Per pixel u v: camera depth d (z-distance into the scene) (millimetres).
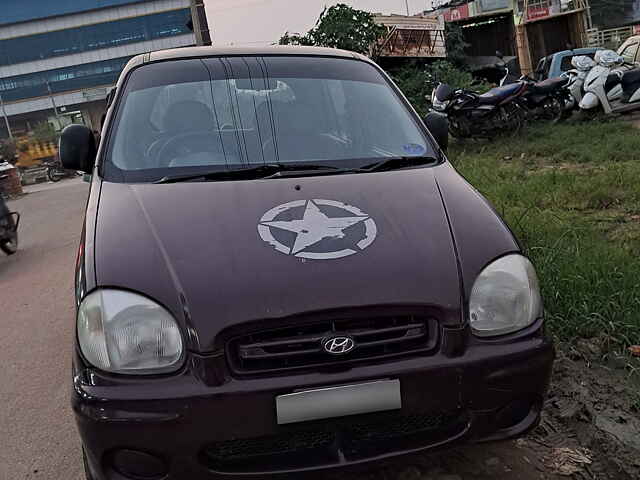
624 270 3705
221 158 2822
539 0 25594
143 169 2756
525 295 2141
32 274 6410
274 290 1967
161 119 3021
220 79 3209
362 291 1980
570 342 3246
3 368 3863
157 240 2180
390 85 3461
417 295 1998
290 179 2633
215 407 1871
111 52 74188
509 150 9461
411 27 18406
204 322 1912
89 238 2279
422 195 2475
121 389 1896
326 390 1909
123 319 1951
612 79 10633
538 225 4812
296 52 3492
